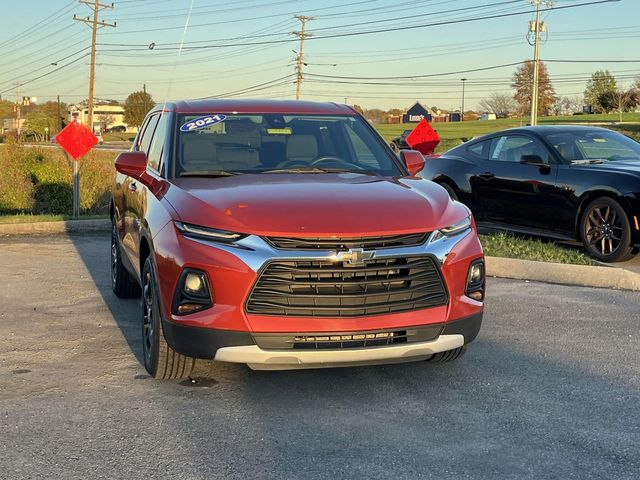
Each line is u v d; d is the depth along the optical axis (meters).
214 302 4.19
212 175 5.25
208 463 3.63
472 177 10.51
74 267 9.13
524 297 7.23
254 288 4.13
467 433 3.99
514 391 4.65
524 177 9.74
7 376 4.97
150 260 4.83
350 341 4.20
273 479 3.46
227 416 4.25
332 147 5.77
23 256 9.98
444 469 3.55
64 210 18.69
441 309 4.36
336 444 3.85
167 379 4.87
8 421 4.17
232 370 5.06
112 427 4.09
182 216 4.47
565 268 7.92
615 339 5.79
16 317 6.61
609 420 4.17
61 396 4.58
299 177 5.15
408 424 4.12
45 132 123.44
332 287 4.16
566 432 4.00
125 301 7.27
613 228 8.77
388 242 4.24
